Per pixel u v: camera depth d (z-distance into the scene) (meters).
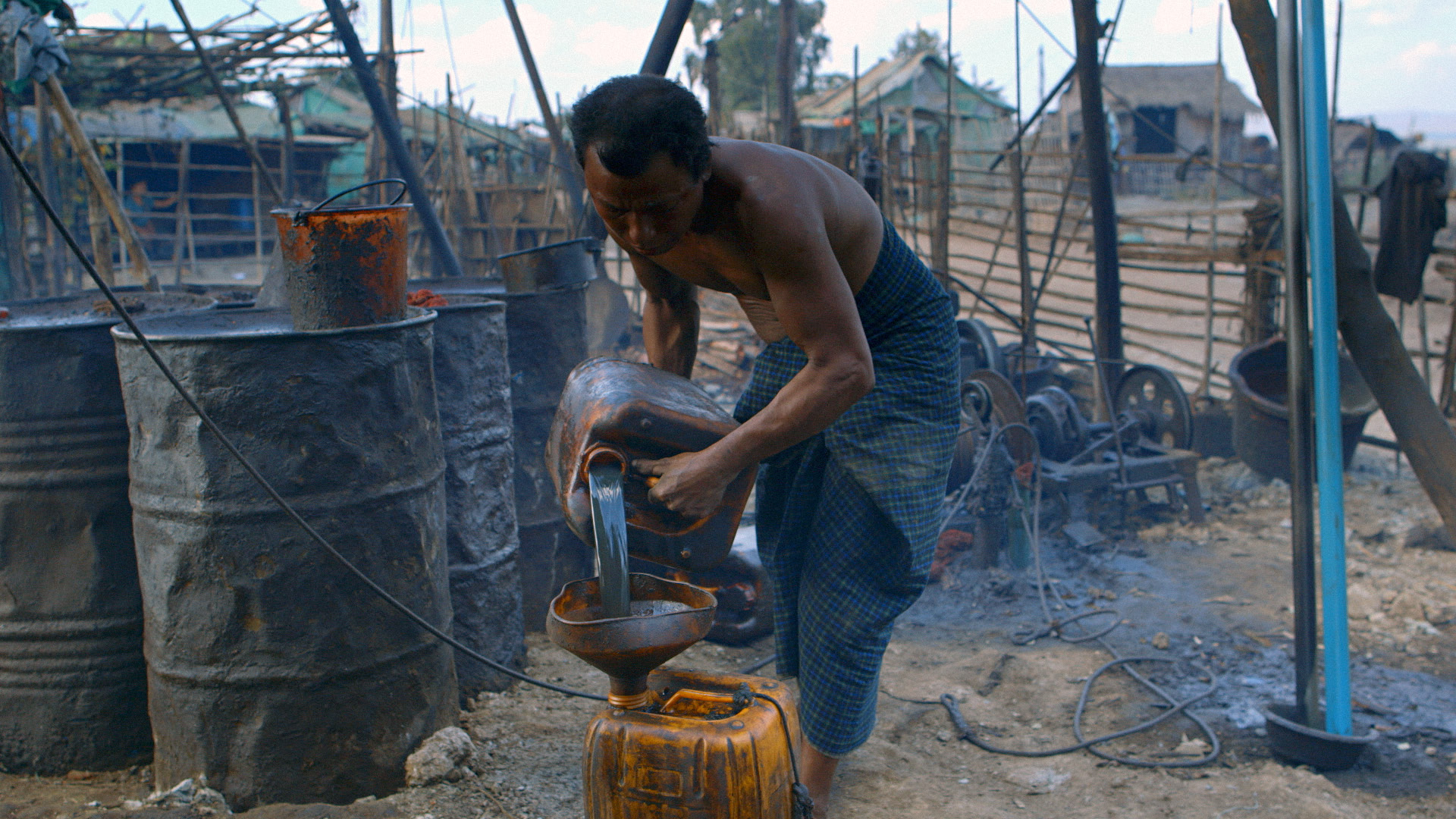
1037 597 4.53
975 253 17.09
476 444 3.18
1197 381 8.95
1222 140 32.81
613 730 1.56
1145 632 4.07
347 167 23.31
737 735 1.53
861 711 2.24
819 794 2.26
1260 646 3.89
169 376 2.14
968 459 5.16
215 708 2.50
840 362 1.78
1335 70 6.75
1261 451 6.22
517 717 3.03
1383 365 4.04
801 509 2.36
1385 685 3.53
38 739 2.77
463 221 14.12
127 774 2.80
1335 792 2.76
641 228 1.62
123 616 2.76
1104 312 7.16
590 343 7.39
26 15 5.12
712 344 10.73
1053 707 3.38
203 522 2.42
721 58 44.69
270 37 10.96
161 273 18.22
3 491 2.68
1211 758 2.95
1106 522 5.75
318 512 2.47
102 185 5.19
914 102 28.53
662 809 1.53
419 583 2.67
